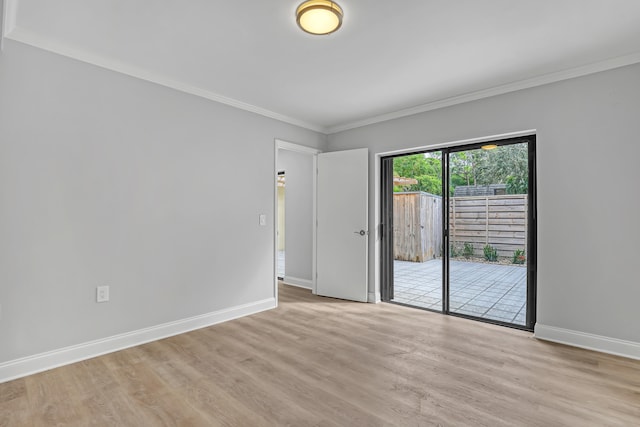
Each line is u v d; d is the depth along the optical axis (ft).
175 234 10.27
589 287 9.08
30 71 7.64
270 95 11.46
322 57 8.78
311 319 11.70
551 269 9.66
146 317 9.60
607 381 7.25
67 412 6.14
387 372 7.71
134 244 9.36
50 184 7.93
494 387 7.03
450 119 11.80
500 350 8.95
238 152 12.06
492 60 8.88
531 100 10.07
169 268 10.12
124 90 9.20
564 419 5.92
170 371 7.75
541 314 9.82
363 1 6.38
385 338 9.84
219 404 6.42
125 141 9.20
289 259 17.49
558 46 8.13
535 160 10.47
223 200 11.58
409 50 8.38
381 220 14.32
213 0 6.39
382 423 5.84
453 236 12.24
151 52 8.50
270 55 8.67
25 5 6.49
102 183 8.77
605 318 8.84
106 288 8.81
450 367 7.95
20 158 7.52
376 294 13.92
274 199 13.35
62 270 8.10
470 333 10.25
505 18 6.98
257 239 12.68
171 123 10.20
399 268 13.99
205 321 10.96
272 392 6.85
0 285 7.25
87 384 7.15
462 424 5.81
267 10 6.72
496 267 11.28
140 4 6.50
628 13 6.77
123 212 9.14
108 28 7.39
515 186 10.92
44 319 7.82
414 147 12.75
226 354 8.71
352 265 14.21
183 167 10.49
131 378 7.42
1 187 7.26
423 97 11.62
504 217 11.15
